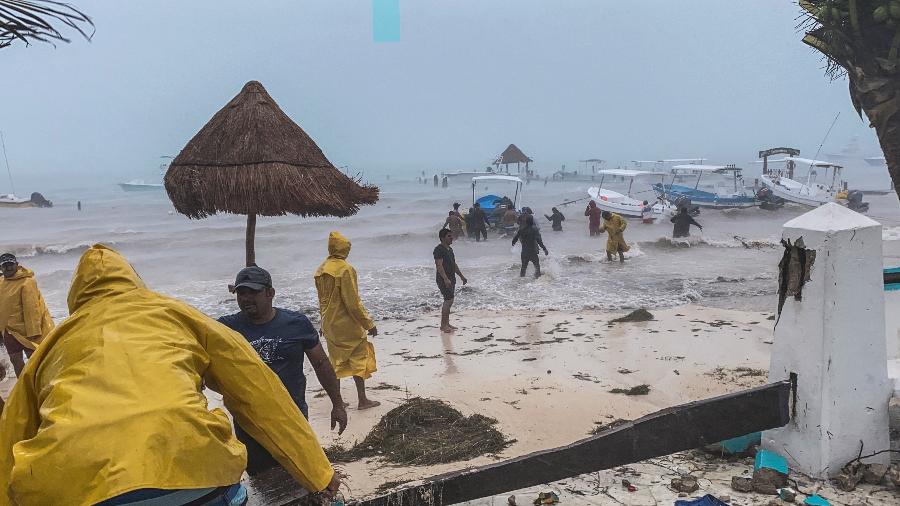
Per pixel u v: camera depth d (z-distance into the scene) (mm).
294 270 18641
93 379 1876
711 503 3873
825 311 4102
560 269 16531
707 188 49656
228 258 21594
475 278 15781
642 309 10750
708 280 14289
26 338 7824
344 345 6594
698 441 4055
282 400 2391
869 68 5188
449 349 9359
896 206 38219
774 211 32844
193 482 1841
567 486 4340
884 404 4316
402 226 30875
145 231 32469
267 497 2818
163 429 1812
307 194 4902
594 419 6133
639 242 20656
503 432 5820
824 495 3967
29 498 1756
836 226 4090
